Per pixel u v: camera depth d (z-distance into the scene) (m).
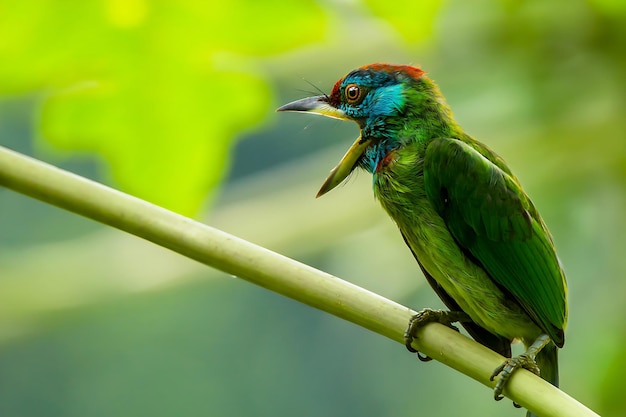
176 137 9.06
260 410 20.83
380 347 20.28
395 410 19.72
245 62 9.06
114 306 12.49
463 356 6.63
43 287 12.26
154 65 8.98
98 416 21.80
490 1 10.43
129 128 9.05
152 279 12.35
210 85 9.05
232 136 9.10
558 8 10.27
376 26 10.81
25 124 18.33
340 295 6.37
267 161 18.92
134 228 6.38
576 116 11.00
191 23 8.96
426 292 13.62
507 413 16.14
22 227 20.64
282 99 12.57
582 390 10.59
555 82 10.70
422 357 8.04
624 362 10.45
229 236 6.38
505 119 11.41
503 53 10.59
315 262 13.98
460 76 10.95
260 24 8.93
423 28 8.07
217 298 21.08
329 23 9.02
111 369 21.62
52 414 21.95
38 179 6.44
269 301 21.31
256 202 12.47
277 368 21.06
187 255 6.38
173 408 21.09
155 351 21.27
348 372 20.56
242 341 21.16
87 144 9.05
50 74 8.94
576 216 11.26
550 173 11.25
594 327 10.91
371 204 12.30
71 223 20.72
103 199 6.39
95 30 8.91
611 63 10.34
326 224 12.35
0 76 8.89
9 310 12.15
